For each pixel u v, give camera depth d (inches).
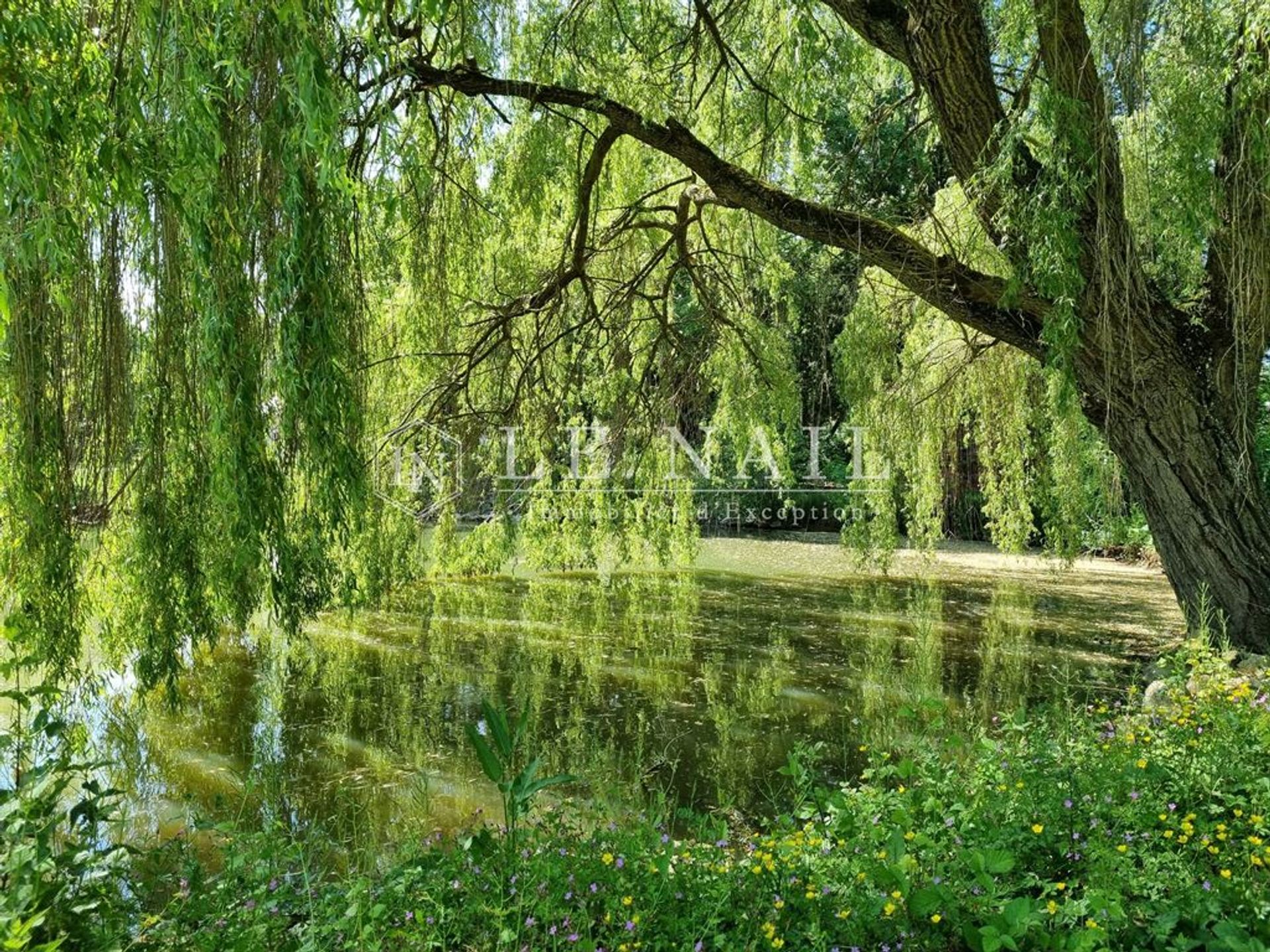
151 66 95.3
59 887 76.9
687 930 83.0
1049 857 98.0
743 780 165.9
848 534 342.0
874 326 319.6
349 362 132.2
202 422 129.9
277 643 272.8
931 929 84.6
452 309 215.8
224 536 133.9
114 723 195.6
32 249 93.8
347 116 124.6
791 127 249.3
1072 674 239.8
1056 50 160.9
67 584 128.9
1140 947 78.3
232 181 111.8
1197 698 143.7
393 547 235.0
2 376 120.3
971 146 177.8
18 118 80.8
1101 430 199.8
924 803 113.3
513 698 220.5
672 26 232.1
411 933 80.4
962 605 349.1
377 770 171.6
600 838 107.1
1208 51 153.1
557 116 220.1
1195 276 196.9
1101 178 164.2
